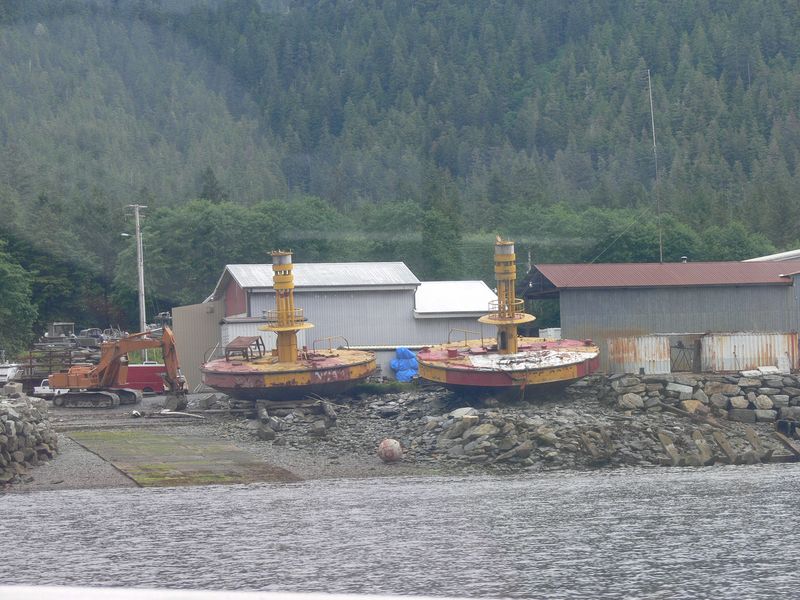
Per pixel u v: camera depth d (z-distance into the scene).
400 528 128.25
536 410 196.12
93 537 124.38
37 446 169.88
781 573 106.62
